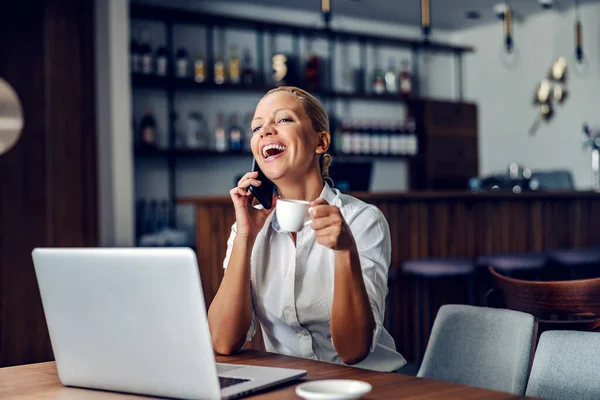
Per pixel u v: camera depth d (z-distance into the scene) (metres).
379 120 7.16
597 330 1.97
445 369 1.66
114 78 4.91
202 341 1.10
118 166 4.93
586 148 6.68
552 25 6.96
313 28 6.41
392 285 4.20
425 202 4.23
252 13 6.50
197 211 3.83
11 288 4.44
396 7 6.70
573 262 4.09
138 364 1.18
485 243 4.46
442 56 7.65
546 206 4.68
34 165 4.53
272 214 1.70
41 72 4.56
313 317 1.64
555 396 1.47
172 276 1.09
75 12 4.66
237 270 1.60
